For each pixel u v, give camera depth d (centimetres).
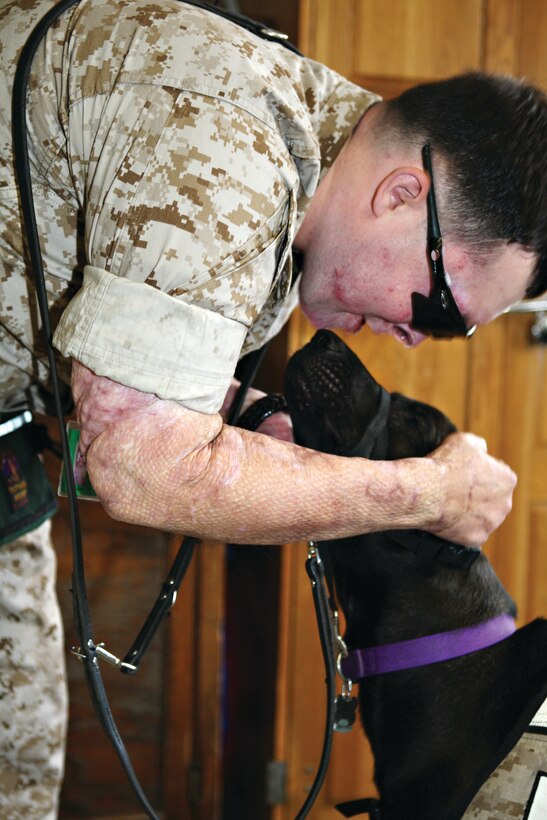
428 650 118
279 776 198
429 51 185
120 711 191
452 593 120
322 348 122
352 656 124
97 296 86
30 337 108
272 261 95
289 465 95
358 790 201
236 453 93
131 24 91
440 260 104
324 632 112
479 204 102
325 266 111
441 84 107
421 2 183
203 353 87
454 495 105
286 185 93
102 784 192
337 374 121
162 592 113
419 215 103
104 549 187
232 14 109
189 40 91
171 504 91
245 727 223
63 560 186
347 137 109
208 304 88
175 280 86
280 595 193
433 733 115
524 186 101
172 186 86
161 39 90
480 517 110
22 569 141
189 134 87
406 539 119
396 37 183
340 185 108
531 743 104
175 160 86
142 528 188
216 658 193
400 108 107
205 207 86
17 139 92
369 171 107
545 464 203
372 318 117
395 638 120
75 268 102
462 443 111
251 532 96
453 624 119
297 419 123
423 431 122
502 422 200
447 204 102
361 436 120
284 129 95
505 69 188
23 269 103
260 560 195
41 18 96
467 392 197
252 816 214
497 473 111
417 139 104
